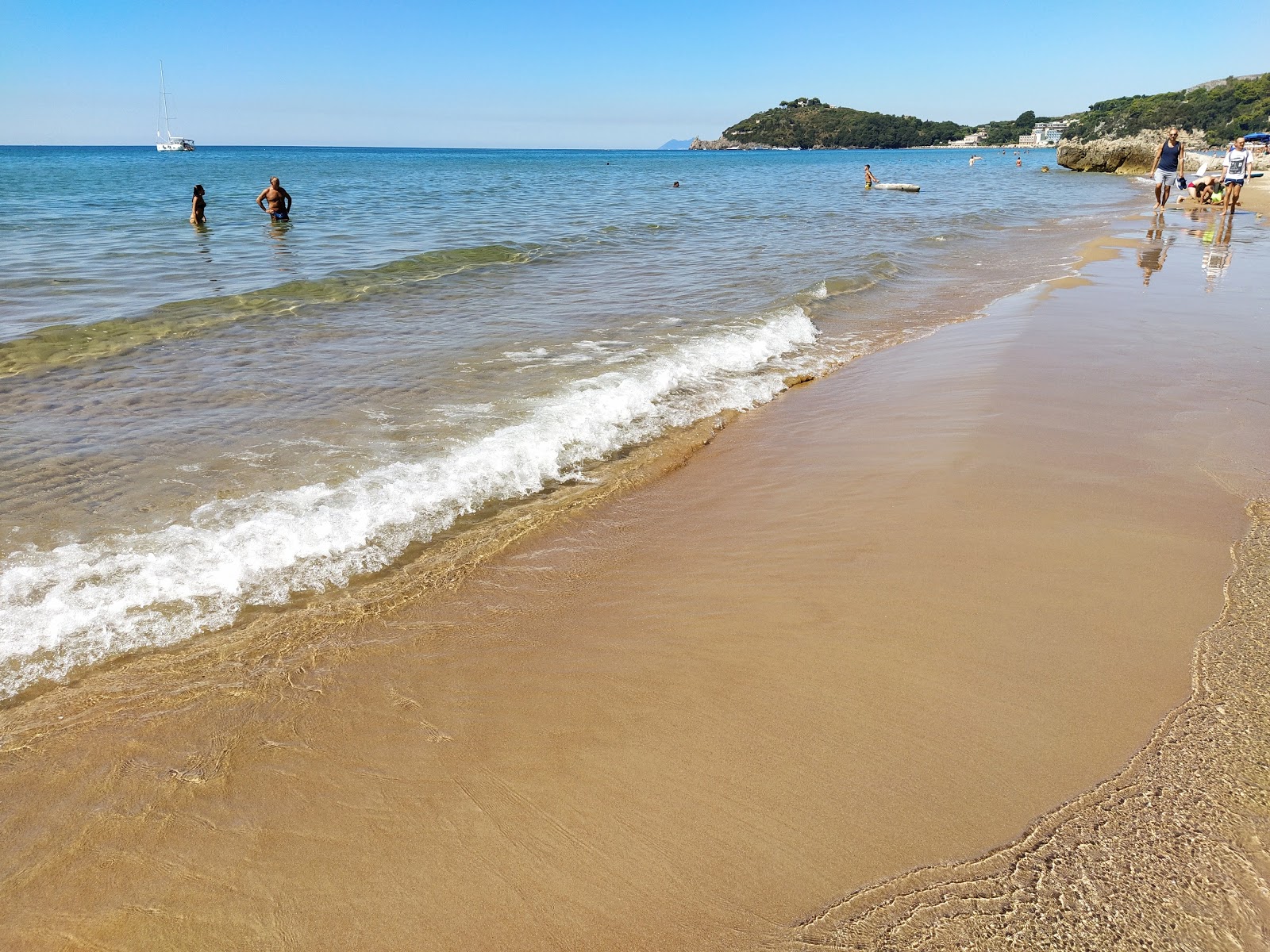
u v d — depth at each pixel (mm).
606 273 12242
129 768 2568
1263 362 6801
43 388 6363
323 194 29562
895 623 3238
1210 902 1920
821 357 7930
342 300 9953
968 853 2123
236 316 8953
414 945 1954
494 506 4625
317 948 1955
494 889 2100
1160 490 4320
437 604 3584
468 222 19594
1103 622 3150
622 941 1941
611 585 3738
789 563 3816
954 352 7621
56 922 2027
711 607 3480
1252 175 33969
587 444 5590
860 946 1879
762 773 2471
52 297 9633
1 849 2256
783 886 2062
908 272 12812
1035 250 15320
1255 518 3959
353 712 2834
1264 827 2125
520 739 2678
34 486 4551
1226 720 2545
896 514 4219
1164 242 15508
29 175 41625
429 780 2498
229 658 3160
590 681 2982
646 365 7207
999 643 3055
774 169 65688
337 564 3896
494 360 7316
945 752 2510
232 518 4234
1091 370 6668
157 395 6234
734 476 5059
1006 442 5102
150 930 2008
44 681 3004
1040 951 1826
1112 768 2385
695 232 17891
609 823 2303
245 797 2441
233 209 22531
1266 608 3162
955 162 93000
